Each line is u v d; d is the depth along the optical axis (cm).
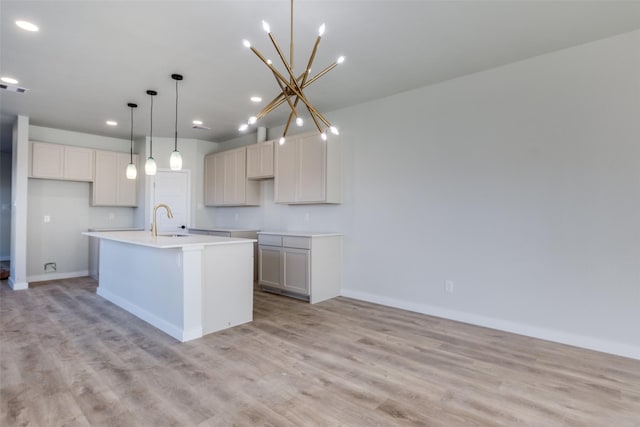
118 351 277
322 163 448
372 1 235
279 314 383
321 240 440
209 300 321
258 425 183
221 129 579
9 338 303
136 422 184
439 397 212
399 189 410
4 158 795
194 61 326
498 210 338
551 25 266
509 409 200
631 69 276
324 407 200
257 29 271
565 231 303
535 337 314
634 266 273
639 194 272
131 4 239
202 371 243
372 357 269
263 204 588
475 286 352
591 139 292
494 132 341
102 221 623
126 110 473
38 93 408
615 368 253
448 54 313
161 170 629
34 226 556
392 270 416
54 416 188
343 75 359
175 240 338
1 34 278
